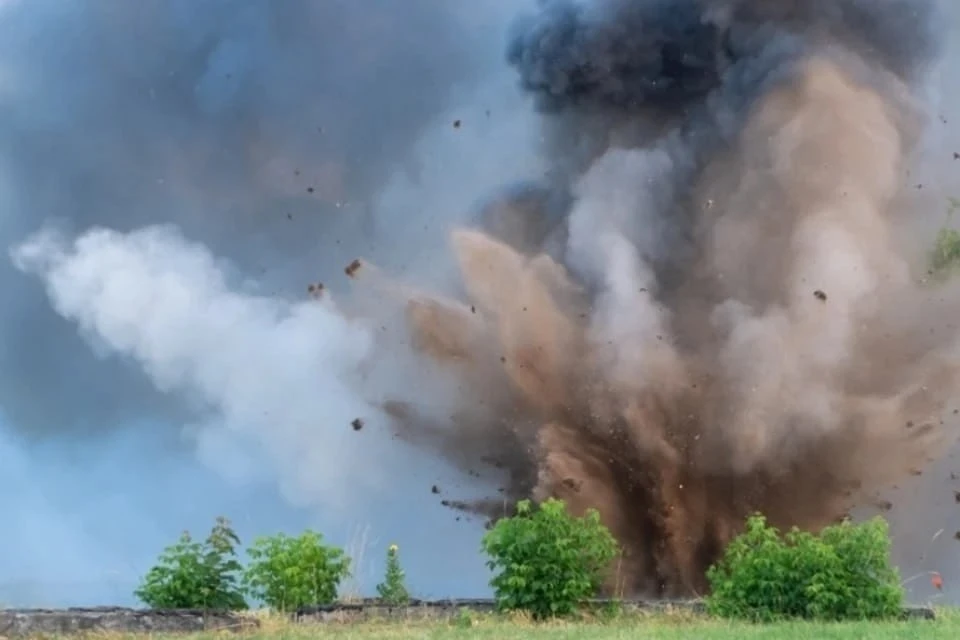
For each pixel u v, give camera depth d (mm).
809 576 18031
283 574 17969
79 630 15859
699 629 15836
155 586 17859
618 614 18047
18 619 15734
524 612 17984
